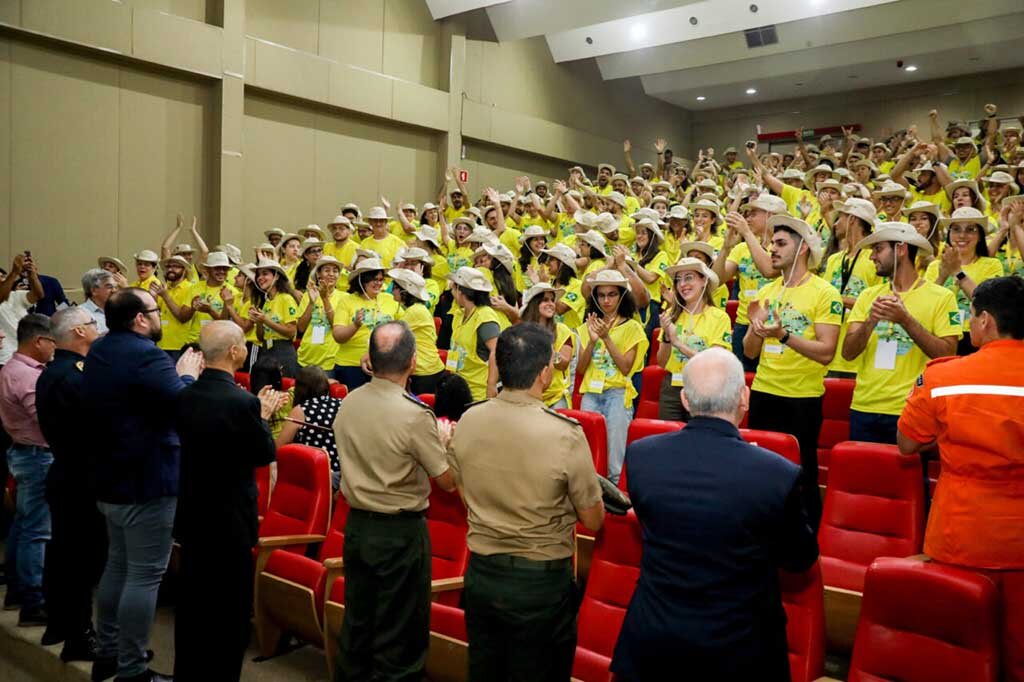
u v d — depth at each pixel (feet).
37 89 29.37
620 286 14.80
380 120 40.81
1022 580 7.55
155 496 10.09
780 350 12.57
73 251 30.66
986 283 8.00
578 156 51.78
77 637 11.34
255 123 36.06
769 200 17.33
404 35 41.42
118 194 31.78
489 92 46.01
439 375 18.42
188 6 32.86
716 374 6.74
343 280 27.09
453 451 8.26
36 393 11.39
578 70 51.83
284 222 37.35
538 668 7.71
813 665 7.68
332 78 37.70
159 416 10.13
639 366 15.10
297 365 20.80
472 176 45.80
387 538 9.01
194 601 9.45
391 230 32.89
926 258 14.98
